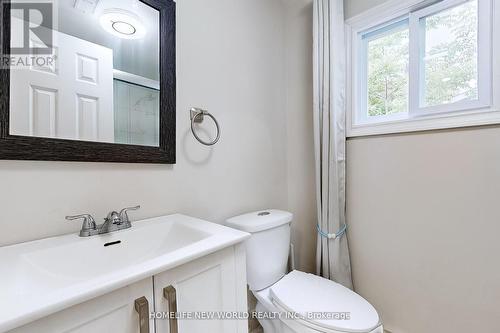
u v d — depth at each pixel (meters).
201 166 1.16
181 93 1.08
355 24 1.35
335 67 1.31
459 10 1.07
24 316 0.37
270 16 1.55
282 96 1.64
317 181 1.39
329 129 1.34
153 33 0.98
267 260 1.18
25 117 0.70
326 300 0.97
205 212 1.18
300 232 1.63
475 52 1.03
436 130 1.09
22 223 0.69
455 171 1.04
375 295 1.30
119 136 0.89
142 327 0.52
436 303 1.10
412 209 1.16
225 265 0.72
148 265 0.55
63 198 0.77
